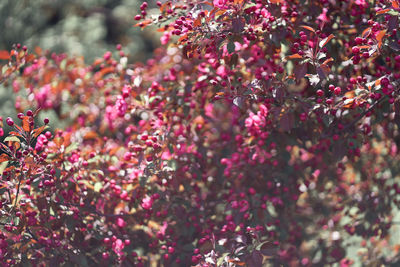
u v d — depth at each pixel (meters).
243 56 2.64
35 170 2.57
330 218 3.66
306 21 2.76
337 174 3.55
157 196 2.84
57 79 4.16
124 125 3.60
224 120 3.34
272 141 3.04
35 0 6.22
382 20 2.65
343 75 2.79
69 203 2.71
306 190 3.30
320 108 2.38
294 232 3.44
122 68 3.61
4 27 6.10
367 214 3.43
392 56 2.56
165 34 3.14
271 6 2.53
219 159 3.20
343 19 2.81
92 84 4.02
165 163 2.72
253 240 2.54
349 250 3.78
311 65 2.55
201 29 2.38
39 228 2.65
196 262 2.62
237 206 2.88
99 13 6.70
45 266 2.64
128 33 6.75
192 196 3.06
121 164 2.90
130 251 2.88
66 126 4.21
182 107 3.05
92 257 2.78
